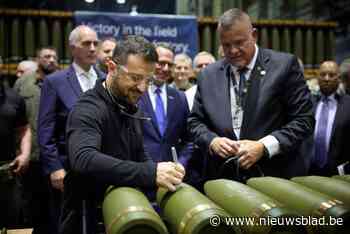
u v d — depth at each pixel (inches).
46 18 215.9
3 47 212.8
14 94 132.2
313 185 61.2
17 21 213.5
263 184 61.4
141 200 50.9
